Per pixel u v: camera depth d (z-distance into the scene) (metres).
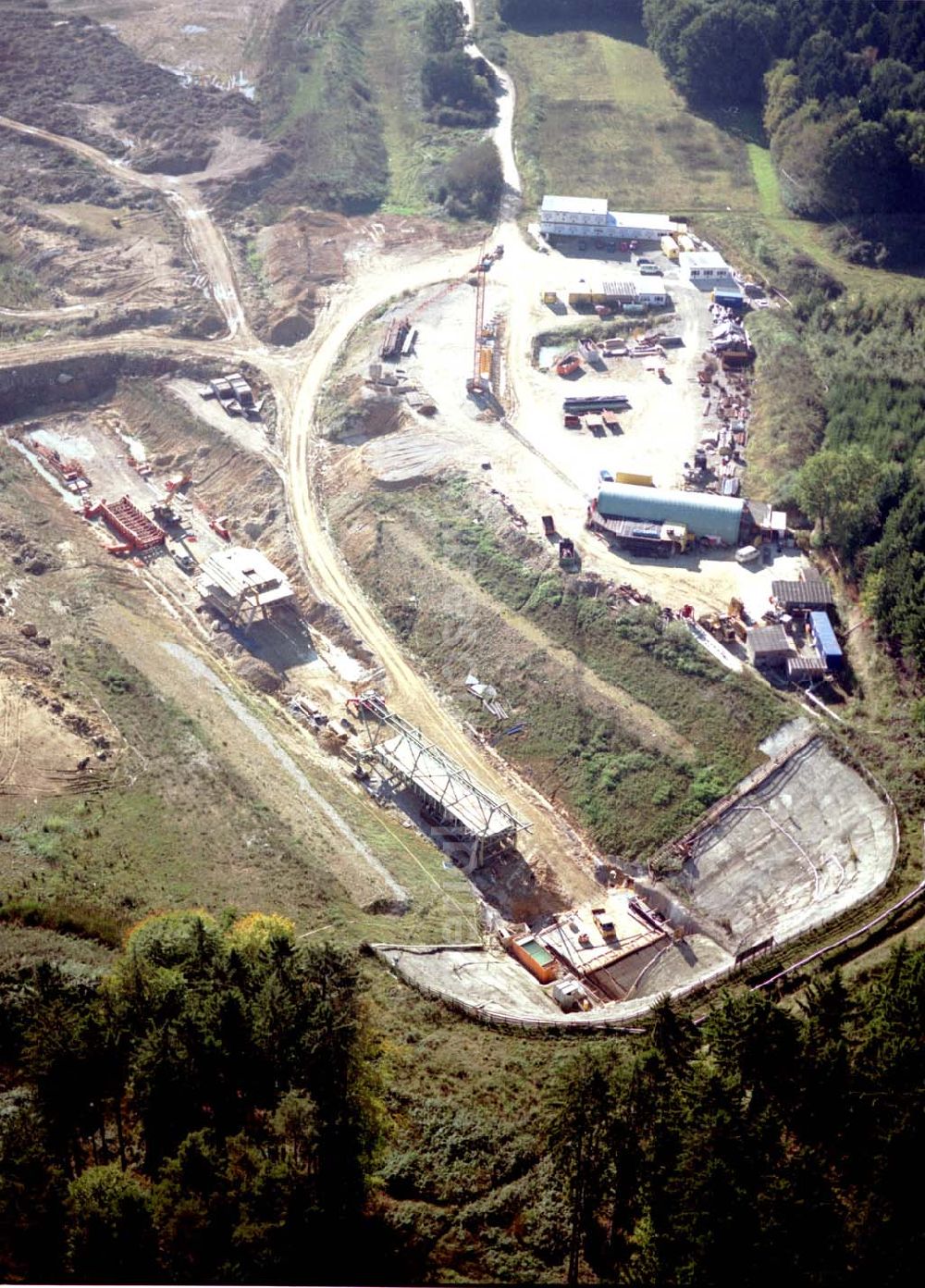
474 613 130.12
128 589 137.38
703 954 99.81
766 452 145.50
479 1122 72.62
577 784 115.00
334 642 132.75
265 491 150.25
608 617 124.88
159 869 94.56
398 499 144.50
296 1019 65.25
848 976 83.94
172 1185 59.28
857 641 119.75
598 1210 66.12
